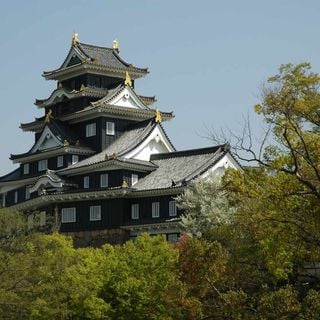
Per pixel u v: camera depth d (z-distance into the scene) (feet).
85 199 325.62
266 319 106.11
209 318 114.83
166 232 300.81
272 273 117.29
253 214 112.37
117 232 315.17
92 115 349.61
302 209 110.52
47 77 384.06
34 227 203.21
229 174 118.62
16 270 175.63
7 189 385.29
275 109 107.55
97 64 363.35
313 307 103.35
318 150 108.99
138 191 310.65
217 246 117.70
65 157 347.56
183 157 321.11
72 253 191.93
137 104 357.20
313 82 105.50
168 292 118.42
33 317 176.04
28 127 385.50
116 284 180.14
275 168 110.73
